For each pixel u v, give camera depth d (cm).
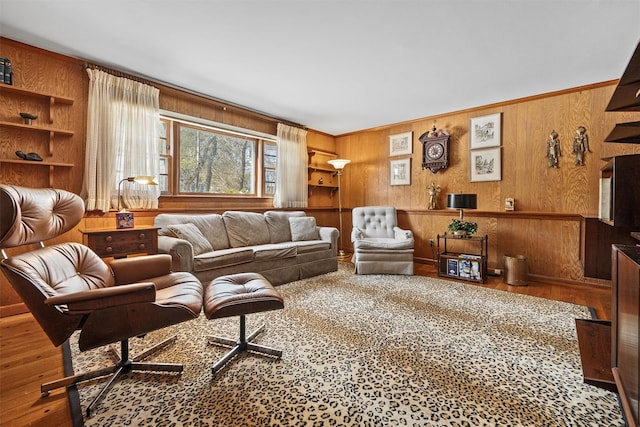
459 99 377
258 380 155
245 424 125
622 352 119
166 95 337
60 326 130
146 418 128
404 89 343
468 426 123
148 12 206
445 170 441
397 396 142
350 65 284
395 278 367
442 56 266
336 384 152
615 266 134
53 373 161
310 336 205
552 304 271
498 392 145
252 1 194
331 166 554
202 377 157
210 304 164
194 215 332
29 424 123
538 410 133
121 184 293
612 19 210
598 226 266
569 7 198
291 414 130
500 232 389
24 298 127
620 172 143
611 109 166
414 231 471
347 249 559
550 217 352
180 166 367
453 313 248
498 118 391
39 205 151
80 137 277
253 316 241
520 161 376
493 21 214
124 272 194
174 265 261
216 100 376
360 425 124
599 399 140
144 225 315
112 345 192
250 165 448
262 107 409
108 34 233
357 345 192
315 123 494
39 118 257
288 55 265
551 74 302
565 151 345
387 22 216
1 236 127
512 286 334
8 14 208
